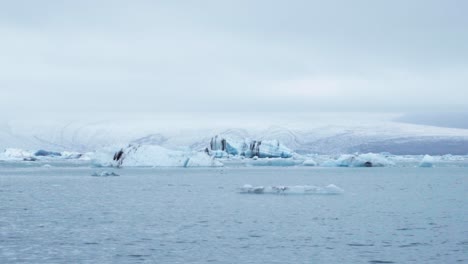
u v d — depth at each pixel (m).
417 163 176.62
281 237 25.80
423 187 62.22
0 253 22.23
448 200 44.62
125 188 60.09
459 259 21.19
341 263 20.56
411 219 32.03
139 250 22.81
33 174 97.06
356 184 68.88
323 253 22.25
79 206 39.88
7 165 157.25
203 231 27.58
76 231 27.66
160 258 21.41
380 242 24.52
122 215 34.19
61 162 187.88
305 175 96.19
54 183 69.94
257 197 46.66
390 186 64.19
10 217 33.31
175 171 112.25
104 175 90.19
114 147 119.88
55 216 33.81
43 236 26.11
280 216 33.34
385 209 37.22
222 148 175.12
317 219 31.97
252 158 168.12
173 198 46.47
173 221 31.30
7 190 57.06
